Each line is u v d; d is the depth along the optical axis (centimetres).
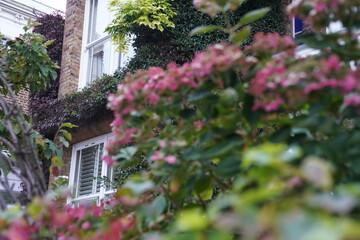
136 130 141
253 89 111
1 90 329
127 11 502
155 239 80
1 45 342
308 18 130
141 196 146
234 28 162
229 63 120
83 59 672
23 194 430
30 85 349
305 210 63
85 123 565
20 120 163
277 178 75
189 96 131
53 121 584
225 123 124
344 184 101
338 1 120
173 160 121
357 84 95
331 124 108
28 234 97
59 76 689
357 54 126
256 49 132
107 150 140
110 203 152
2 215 102
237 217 66
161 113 137
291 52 124
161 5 495
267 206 65
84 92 555
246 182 86
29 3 955
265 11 148
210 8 152
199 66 124
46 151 256
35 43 335
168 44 496
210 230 76
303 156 103
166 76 129
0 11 912
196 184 136
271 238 60
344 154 100
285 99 110
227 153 121
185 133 134
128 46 568
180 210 136
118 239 95
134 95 129
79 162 623
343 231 52
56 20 743
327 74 100
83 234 113
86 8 701
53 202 138
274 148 73
